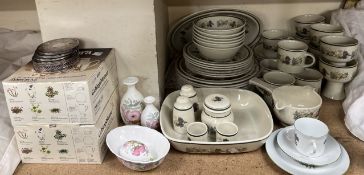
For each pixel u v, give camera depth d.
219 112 0.83
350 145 0.84
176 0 1.20
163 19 1.07
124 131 0.84
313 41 1.06
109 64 0.84
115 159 0.81
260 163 0.79
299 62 0.98
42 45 0.81
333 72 0.97
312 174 0.73
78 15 0.83
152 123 0.86
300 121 0.79
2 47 1.15
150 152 0.79
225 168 0.78
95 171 0.78
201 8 1.21
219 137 0.81
